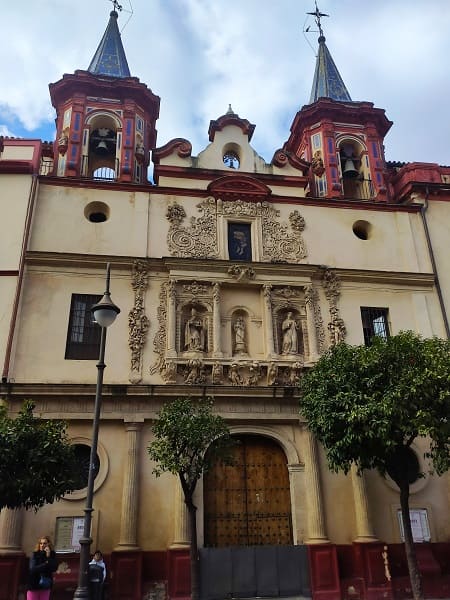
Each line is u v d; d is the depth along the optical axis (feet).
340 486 61.21
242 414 61.36
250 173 78.69
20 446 43.27
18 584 51.37
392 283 72.90
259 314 68.28
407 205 78.18
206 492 60.03
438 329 71.05
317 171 83.61
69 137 77.61
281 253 72.28
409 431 47.39
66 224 68.39
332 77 102.22
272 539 59.16
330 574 56.08
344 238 74.90
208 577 54.29
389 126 90.27
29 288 63.82
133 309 65.00
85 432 58.70
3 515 53.52
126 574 53.06
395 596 56.34
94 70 90.48
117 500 56.65
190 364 62.44
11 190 68.33
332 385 51.21
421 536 60.08
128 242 68.90
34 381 59.67
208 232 71.82
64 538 54.44
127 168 76.28
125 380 61.41
